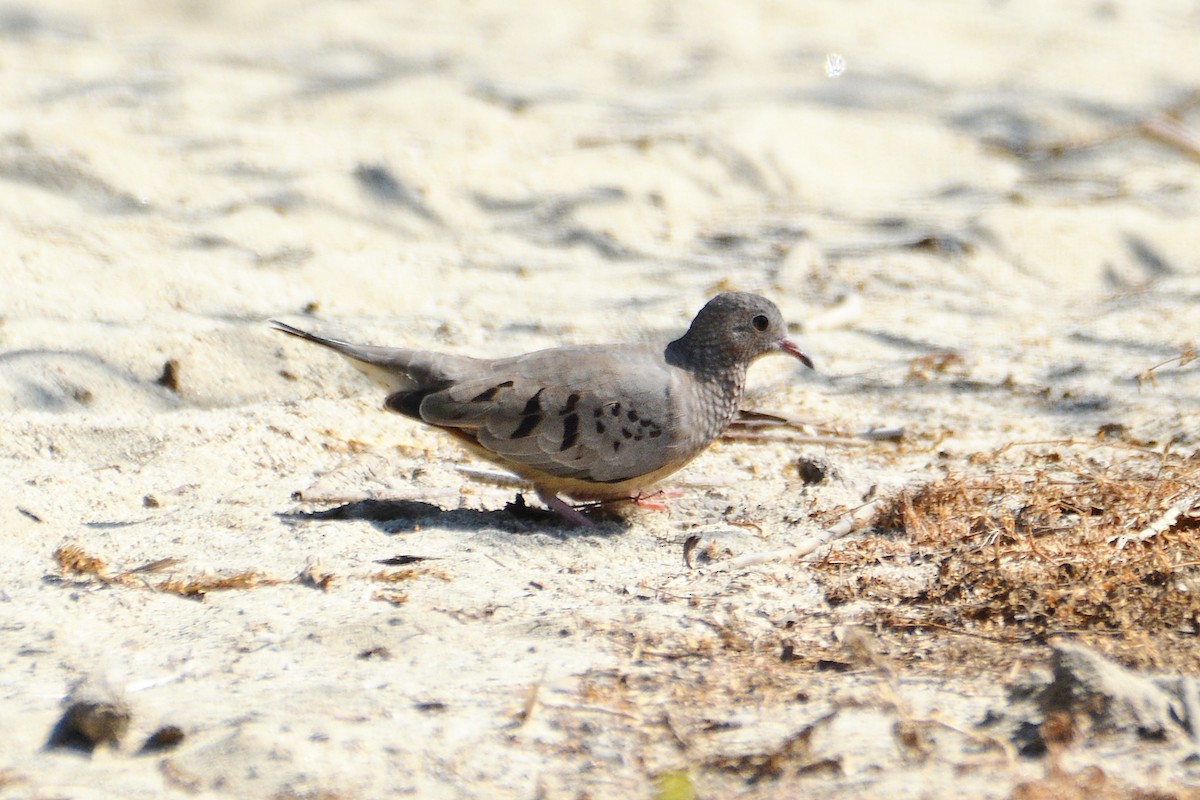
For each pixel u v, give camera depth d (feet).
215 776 20.81
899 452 39.50
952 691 23.65
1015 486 33.65
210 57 76.28
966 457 38.68
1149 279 59.06
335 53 80.12
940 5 106.42
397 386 32.89
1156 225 62.69
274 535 31.40
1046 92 85.87
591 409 31.60
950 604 27.32
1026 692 23.13
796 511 33.86
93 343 41.75
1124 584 27.14
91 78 69.87
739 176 67.62
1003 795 20.17
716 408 32.83
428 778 20.93
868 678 24.21
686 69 85.81
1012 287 57.57
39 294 45.42
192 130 63.21
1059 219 62.18
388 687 23.82
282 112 68.33
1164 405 43.52
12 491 33.04
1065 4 109.50
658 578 29.45
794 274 56.65
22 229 50.24
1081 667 22.67
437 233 57.72
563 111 73.26
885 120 77.97
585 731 22.35
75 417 38.11
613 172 64.39
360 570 29.32
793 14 100.17
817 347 49.73
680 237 60.64
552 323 49.47
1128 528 29.94
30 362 40.16
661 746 21.88
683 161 66.74
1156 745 21.48
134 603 27.68
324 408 40.60
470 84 76.43
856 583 28.58
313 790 20.52
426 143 65.26
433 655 25.17
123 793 20.38
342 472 35.63
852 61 90.17
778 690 23.77
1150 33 102.47
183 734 21.85
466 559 30.19
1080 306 55.62
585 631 26.25
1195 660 24.48
